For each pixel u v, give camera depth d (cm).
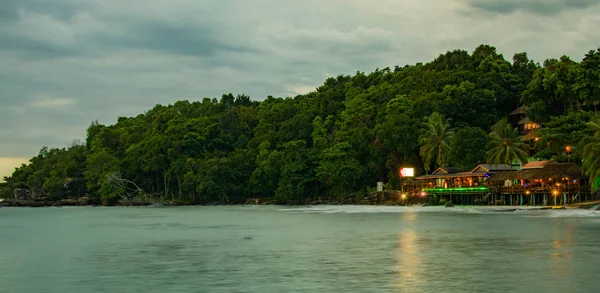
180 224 8338
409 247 4775
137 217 10819
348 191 15275
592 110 12331
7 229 7856
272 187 17212
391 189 14062
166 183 18988
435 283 3180
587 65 11781
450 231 6141
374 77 19925
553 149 10744
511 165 11400
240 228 7244
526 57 16138
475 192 11538
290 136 17850
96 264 4106
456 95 13950
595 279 3216
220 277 3491
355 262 3984
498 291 2952
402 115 13912
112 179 18275
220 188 17425
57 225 8706
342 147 15200
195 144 18588
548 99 12781
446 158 12700
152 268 3881
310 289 3088
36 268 3956
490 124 13938
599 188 9619
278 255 4431
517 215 8688
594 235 5403
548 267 3622
